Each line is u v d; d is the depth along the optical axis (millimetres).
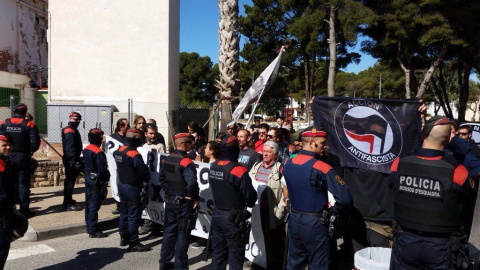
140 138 5492
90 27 16016
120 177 5402
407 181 3092
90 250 5559
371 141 4664
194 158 6785
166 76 15695
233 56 11414
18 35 23859
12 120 6453
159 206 6035
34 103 20672
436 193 2908
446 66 29062
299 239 3773
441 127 2988
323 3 20812
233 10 11312
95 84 16062
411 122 4438
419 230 3002
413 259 3078
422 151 3066
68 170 7191
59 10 16141
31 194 8539
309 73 32094
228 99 11562
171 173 4582
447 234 2943
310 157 3748
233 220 3980
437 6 16875
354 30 18844
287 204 4086
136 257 5309
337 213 3662
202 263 5184
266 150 5059
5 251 3885
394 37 19078
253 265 5008
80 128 15031
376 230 4648
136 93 15875
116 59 15930
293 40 28375
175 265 4566
